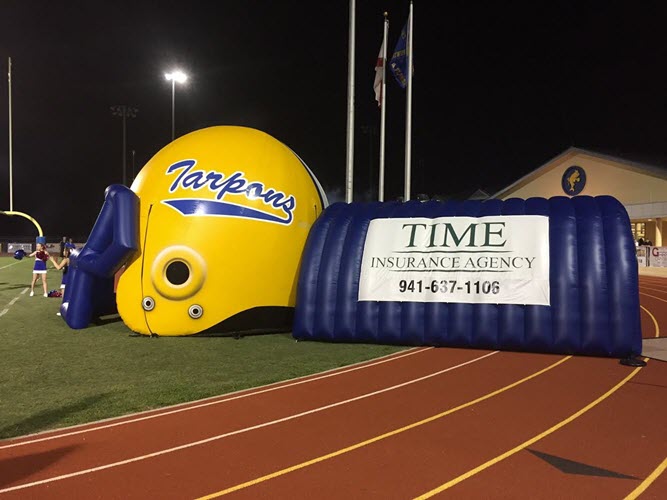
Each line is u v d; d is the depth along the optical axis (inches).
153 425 220.4
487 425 221.3
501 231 385.7
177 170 422.3
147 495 161.2
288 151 467.2
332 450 195.3
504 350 371.6
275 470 178.5
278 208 426.3
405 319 386.6
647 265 1234.0
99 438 206.1
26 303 595.8
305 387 277.6
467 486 167.2
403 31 671.8
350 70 592.7
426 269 390.6
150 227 410.0
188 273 402.0
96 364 323.6
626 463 184.5
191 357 344.8
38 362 327.3
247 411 238.7
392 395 264.4
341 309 397.7
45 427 217.5
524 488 165.8
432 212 416.5
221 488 165.8
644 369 320.2
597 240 366.3
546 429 216.7
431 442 202.8
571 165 1525.6
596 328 349.1
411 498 159.8
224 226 404.8
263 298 417.1
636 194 1354.6
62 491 163.3
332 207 445.7
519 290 367.9
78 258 419.5
